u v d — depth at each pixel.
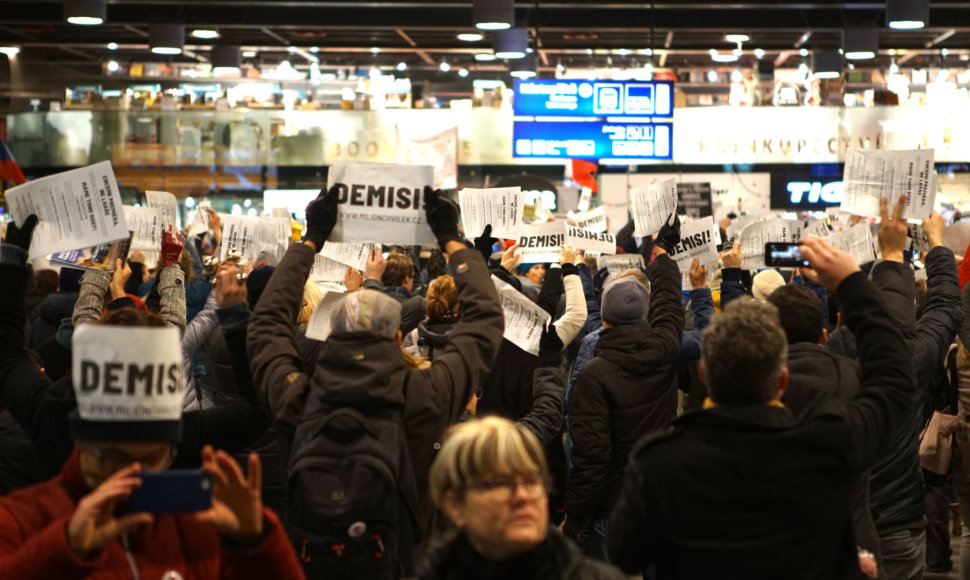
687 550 2.53
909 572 4.18
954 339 4.84
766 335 2.55
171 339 2.10
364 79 20.14
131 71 20.05
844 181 4.25
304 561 2.90
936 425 4.78
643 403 4.55
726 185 19.98
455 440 2.01
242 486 1.99
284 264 3.42
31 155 20.02
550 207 14.45
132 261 5.44
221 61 19.80
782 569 2.49
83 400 2.05
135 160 19.89
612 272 6.94
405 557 2.99
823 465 2.52
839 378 3.13
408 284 7.04
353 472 2.90
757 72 20.05
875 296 2.77
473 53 20.89
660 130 14.87
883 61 20.30
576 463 4.57
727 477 2.50
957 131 19.41
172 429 2.11
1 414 3.81
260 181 19.88
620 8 19.05
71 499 2.16
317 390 3.03
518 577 2.01
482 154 19.98
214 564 2.13
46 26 20.42
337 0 18.08
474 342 3.28
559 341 4.52
